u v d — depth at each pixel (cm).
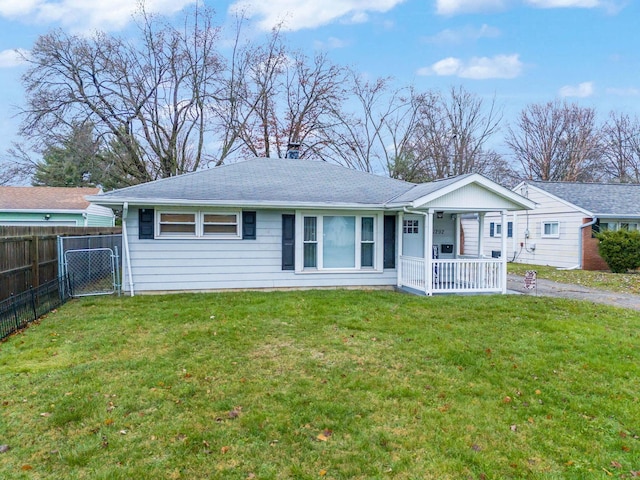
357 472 316
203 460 327
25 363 528
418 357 564
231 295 993
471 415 406
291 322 738
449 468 323
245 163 1315
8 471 311
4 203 1723
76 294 1018
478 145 3047
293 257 1101
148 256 1021
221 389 454
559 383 485
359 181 1269
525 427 387
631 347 614
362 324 726
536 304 910
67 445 345
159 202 964
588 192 2027
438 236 1217
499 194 1038
